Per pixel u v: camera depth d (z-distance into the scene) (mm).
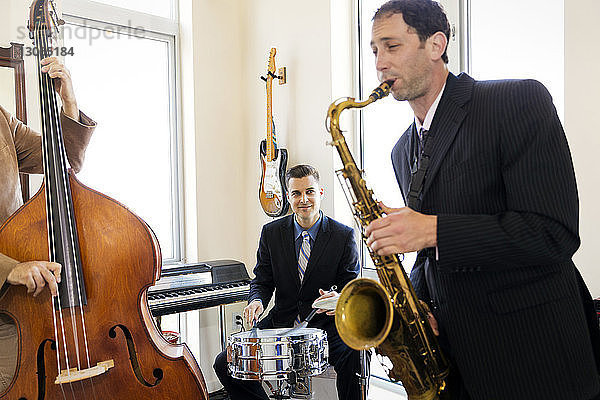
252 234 3984
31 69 2957
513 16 2697
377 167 3430
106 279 1745
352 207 1550
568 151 1264
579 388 1281
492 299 1313
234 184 3979
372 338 1369
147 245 1779
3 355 1843
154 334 1794
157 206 3826
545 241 1199
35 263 1655
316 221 3074
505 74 2752
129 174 3682
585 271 2248
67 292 1692
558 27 2516
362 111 3488
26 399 1677
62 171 1753
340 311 1381
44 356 1691
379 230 1268
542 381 1282
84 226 1758
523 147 1251
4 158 1993
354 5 3477
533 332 1287
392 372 1530
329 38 3404
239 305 3963
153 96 3785
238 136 3998
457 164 1344
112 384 1725
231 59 3953
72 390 1688
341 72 3459
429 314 1533
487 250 1211
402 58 1355
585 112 2234
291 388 2523
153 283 1786
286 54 3668
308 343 2334
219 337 3865
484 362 1334
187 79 3799
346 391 2736
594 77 2205
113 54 3584
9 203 2010
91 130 2064
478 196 1317
